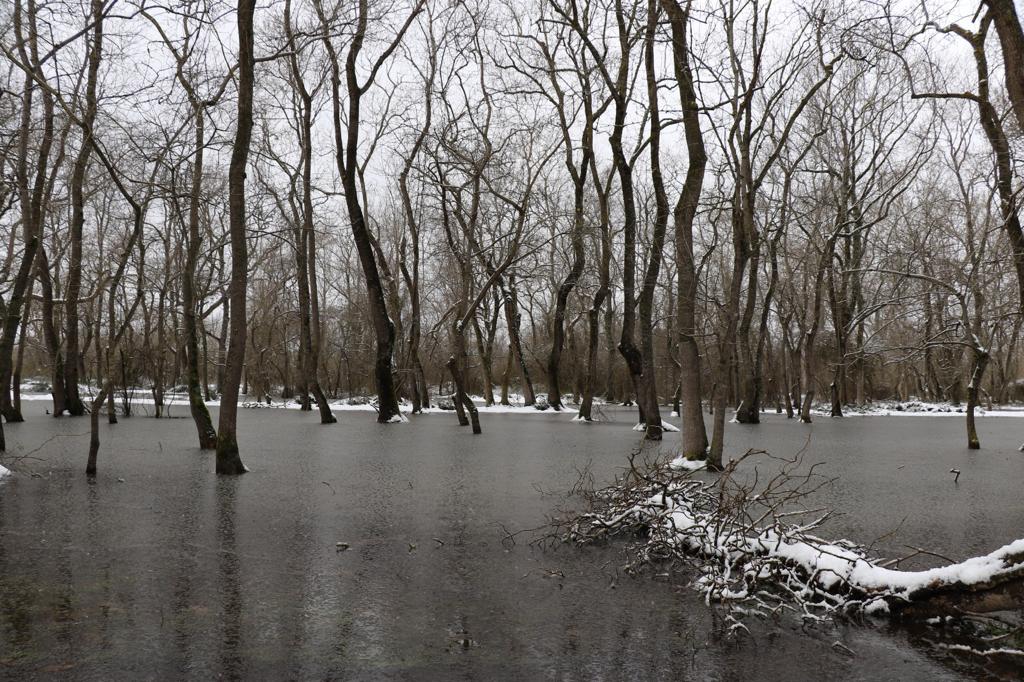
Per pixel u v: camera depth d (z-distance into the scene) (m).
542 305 51.91
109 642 5.03
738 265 13.73
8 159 14.05
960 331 25.28
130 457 15.65
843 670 4.72
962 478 13.41
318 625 5.43
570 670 4.69
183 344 42.81
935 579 5.40
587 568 7.02
